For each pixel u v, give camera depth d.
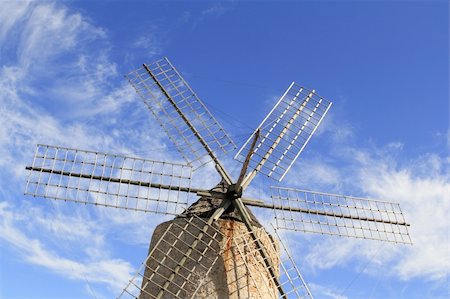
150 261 10.26
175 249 10.09
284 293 10.20
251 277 9.83
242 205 10.57
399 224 12.36
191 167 11.11
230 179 11.05
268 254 10.56
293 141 12.12
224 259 9.95
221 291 9.59
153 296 9.45
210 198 10.90
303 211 11.40
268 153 11.57
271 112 12.18
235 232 10.35
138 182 10.80
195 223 10.29
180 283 9.71
